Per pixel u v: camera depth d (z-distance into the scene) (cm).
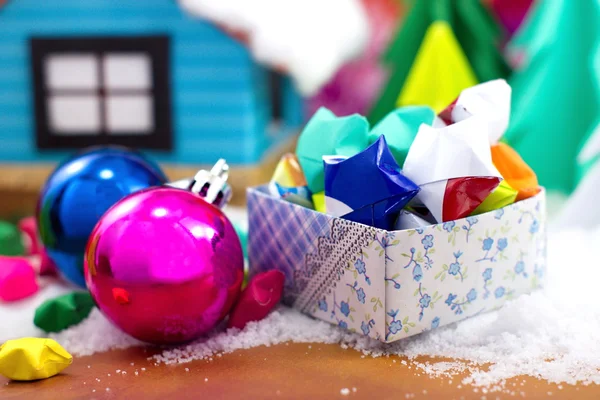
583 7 48
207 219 31
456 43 47
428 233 31
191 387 30
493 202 33
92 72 50
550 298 33
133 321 31
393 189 31
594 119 48
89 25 50
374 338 31
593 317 32
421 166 31
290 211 33
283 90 65
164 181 37
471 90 33
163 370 31
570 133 49
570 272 36
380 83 52
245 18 47
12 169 50
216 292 31
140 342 33
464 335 32
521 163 34
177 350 32
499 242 32
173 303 31
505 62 50
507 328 32
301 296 33
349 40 49
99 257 31
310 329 33
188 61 50
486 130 32
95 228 32
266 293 33
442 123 34
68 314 33
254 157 51
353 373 30
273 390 29
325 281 32
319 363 31
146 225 31
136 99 50
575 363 30
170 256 31
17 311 35
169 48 49
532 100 49
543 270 34
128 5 49
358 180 31
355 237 31
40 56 50
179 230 31
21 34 50
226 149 50
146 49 49
